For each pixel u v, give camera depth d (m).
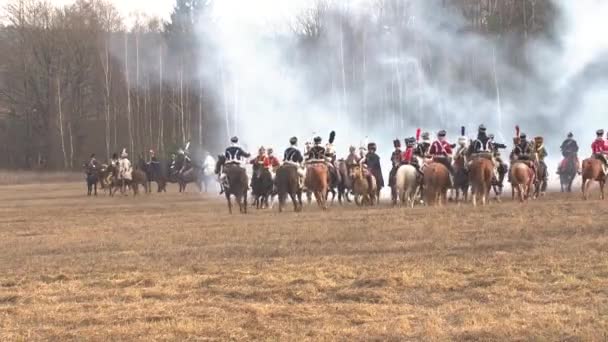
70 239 38.41
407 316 20.52
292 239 34.62
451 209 44.47
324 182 49.16
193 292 24.36
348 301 22.75
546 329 18.70
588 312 20.14
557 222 36.25
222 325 20.09
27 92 157.75
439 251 29.92
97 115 161.50
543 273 25.05
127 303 23.03
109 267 29.20
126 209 58.50
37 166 152.12
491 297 22.34
